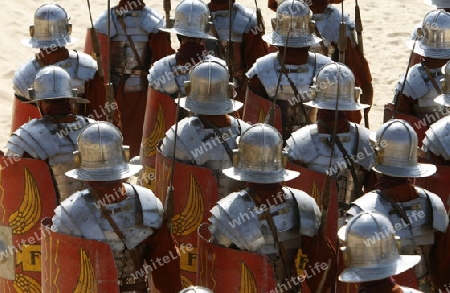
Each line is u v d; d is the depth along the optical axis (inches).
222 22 1456.7
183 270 1112.2
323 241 937.5
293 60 1209.4
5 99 1894.7
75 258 932.0
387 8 2370.8
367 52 2110.0
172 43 2186.3
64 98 1084.5
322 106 1067.3
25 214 1078.4
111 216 930.7
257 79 1221.7
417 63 1347.2
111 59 1471.5
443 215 952.3
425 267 957.8
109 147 940.6
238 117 1247.5
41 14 1294.3
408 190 956.0
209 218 1002.1
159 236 946.1
